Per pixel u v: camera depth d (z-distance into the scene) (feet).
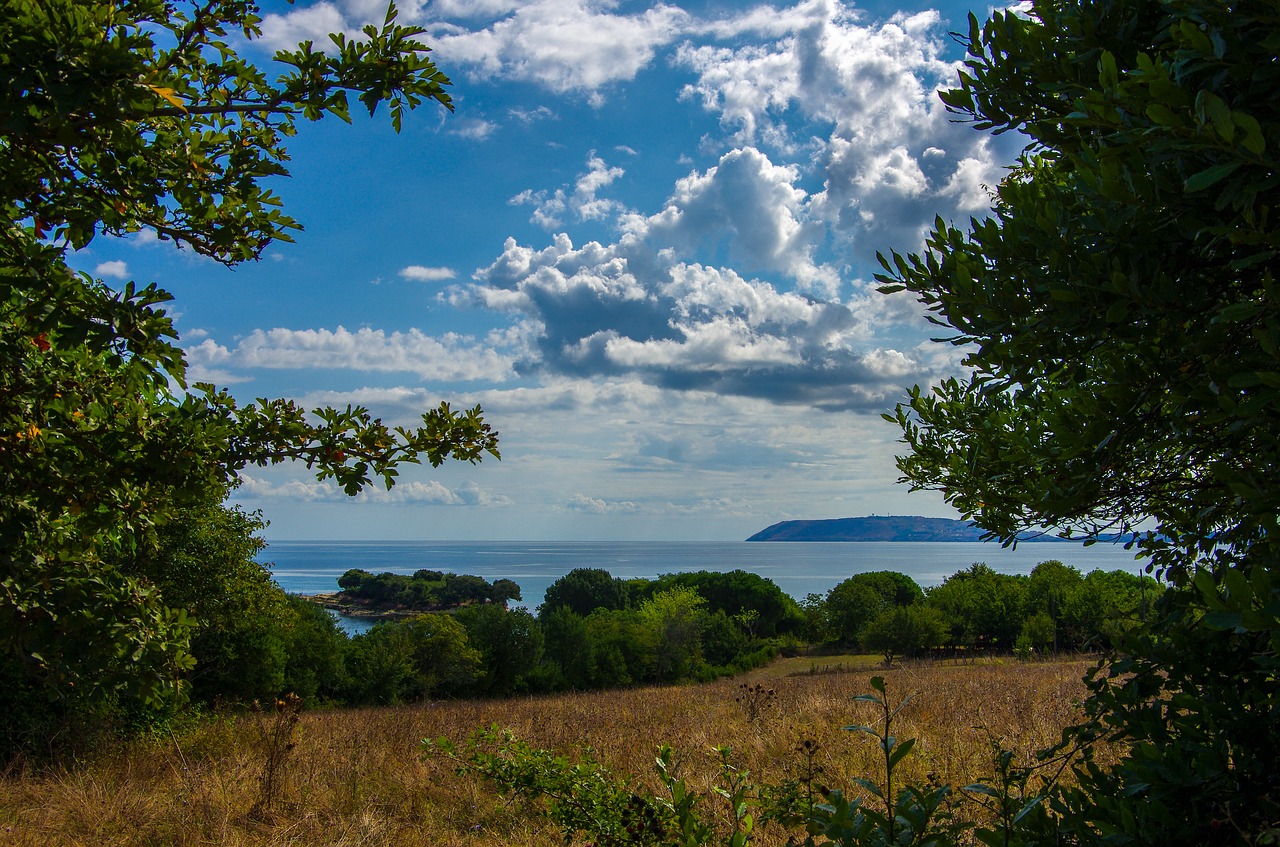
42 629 9.65
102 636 10.02
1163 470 8.55
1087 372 8.42
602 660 190.70
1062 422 7.00
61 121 7.89
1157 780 6.28
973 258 7.47
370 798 23.75
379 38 9.78
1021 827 6.89
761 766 24.72
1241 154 4.88
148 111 8.14
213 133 10.80
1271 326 5.09
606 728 38.09
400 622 147.13
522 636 169.89
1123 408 6.63
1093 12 7.11
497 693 166.61
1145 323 6.40
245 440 11.04
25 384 9.70
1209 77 5.72
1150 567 8.91
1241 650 7.04
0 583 9.52
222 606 57.31
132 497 11.55
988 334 7.26
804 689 60.13
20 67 7.41
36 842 19.63
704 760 25.96
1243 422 5.89
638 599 320.91
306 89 9.75
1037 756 8.38
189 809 22.31
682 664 200.13
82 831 20.79
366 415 11.46
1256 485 5.75
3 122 7.61
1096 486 7.52
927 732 28.04
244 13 10.32
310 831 20.88
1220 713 6.43
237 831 20.44
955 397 12.61
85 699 10.05
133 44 7.79
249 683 72.43
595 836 12.41
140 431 10.24
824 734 28.73
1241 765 6.17
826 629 256.32
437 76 10.09
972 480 11.32
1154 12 6.95
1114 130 6.72
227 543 55.88
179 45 9.84
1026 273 6.75
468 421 11.72
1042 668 79.61
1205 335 6.08
